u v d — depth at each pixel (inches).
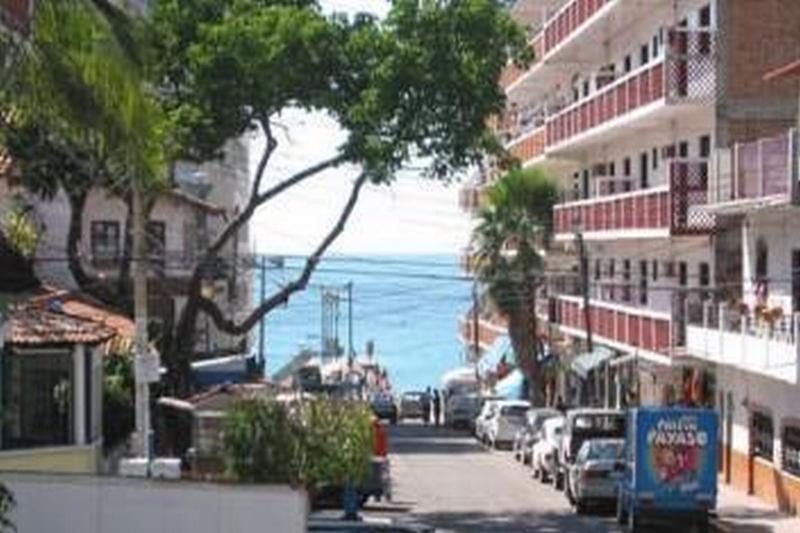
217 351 2444.6
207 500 807.1
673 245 2202.3
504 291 2915.8
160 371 1465.3
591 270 2726.4
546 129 2893.7
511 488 1936.5
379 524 753.0
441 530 1499.8
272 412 1230.3
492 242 2901.1
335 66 1600.6
